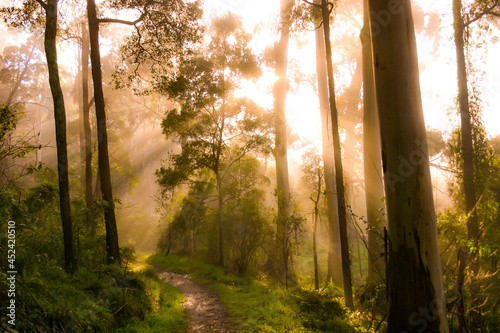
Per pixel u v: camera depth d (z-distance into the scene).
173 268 21.03
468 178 9.30
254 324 8.05
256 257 19.02
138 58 14.95
